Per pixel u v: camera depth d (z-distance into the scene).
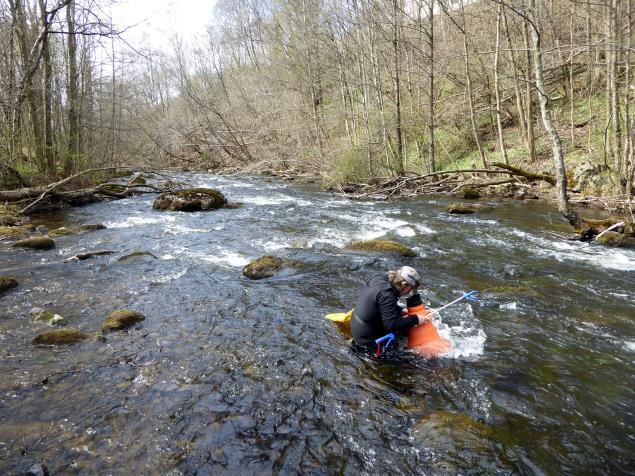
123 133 24.97
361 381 3.96
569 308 5.57
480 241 9.02
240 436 3.25
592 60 18.03
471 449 3.04
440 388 3.86
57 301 5.86
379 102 19.05
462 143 20.95
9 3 13.81
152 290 6.30
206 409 3.56
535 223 10.59
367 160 17.98
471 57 20.31
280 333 4.93
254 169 25.77
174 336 4.86
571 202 12.52
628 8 13.19
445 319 5.25
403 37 18.98
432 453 3.03
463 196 14.91
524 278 6.74
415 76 22.94
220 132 29.75
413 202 14.44
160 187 18.53
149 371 4.13
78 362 4.29
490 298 5.83
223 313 5.49
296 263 7.28
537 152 17.25
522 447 3.11
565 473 2.88
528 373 4.09
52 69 16.20
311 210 13.05
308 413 3.51
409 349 4.45
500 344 4.63
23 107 14.62
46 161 15.34
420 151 21.05
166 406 3.60
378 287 4.41
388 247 8.09
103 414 3.49
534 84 9.18
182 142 30.14
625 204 10.58
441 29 24.03
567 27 19.50
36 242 8.52
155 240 9.31
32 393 3.77
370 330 4.43
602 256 7.84
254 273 6.89
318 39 24.58
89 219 11.77
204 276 6.93
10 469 2.88
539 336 4.81
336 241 9.09
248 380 3.98
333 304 5.80
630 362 4.29
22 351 4.49
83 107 18.05
